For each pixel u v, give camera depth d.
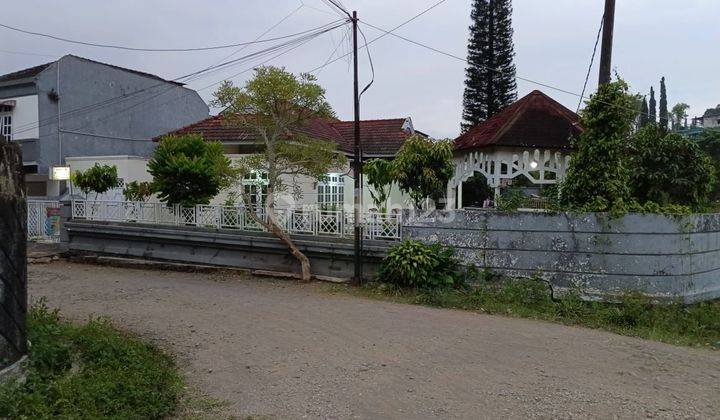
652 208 9.05
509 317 8.32
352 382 5.30
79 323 7.40
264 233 11.95
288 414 4.55
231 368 5.75
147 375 5.15
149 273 12.27
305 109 10.98
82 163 19.33
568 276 9.16
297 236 11.56
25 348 4.84
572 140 10.57
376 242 10.64
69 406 4.19
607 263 8.96
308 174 11.55
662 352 6.70
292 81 10.59
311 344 6.60
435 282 9.56
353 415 4.53
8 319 4.53
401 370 5.66
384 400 4.86
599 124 9.60
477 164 12.98
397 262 9.77
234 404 4.78
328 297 9.55
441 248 10.02
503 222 9.60
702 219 9.41
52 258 13.99
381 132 20.80
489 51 29.02
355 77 10.89
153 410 4.42
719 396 5.16
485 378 5.45
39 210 16.80
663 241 8.88
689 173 10.61
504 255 9.60
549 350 6.53
